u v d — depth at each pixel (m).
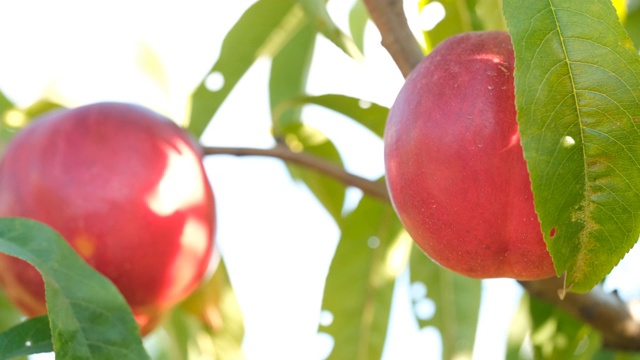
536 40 0.58
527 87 0.57
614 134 0.58
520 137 0.57
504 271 0.62
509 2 0.58
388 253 0.79
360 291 0.79
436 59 0.62
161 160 0.68
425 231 0.62
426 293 0.78
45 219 0.66
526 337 0.78
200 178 0.69
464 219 0.61
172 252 0.68
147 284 0.68
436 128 0.60
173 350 0.80
